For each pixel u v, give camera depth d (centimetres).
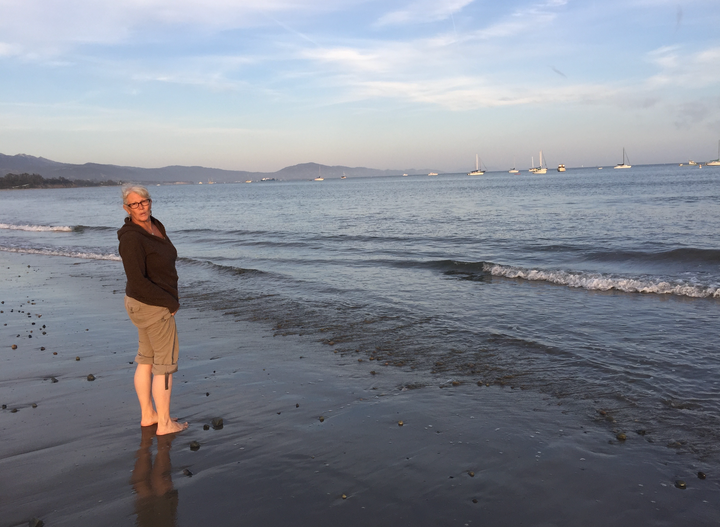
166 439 378
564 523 271
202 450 359
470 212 3023
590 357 559
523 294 912
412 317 769
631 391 460
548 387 479
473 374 521
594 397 450
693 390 457
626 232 1753
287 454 351
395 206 3959
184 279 1170
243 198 7375
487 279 1075
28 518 277
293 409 436
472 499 294
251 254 1581
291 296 950
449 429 390
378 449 358
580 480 314
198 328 746
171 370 384
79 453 357
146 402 398
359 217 2997
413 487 308
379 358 584
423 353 597
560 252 1413
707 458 339
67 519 276
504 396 459
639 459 340
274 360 584
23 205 6450
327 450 357
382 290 984
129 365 562
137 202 355
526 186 7344
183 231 2347
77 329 738
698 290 846
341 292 974
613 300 842
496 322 726
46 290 1080
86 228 2684
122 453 356
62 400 462
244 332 715
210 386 499
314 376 525
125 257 356
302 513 280
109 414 428
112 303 918
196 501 293
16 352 627
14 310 893
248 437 380
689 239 1518
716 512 278
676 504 287
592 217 2348
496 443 365
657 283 894
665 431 380
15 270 1390
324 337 679
